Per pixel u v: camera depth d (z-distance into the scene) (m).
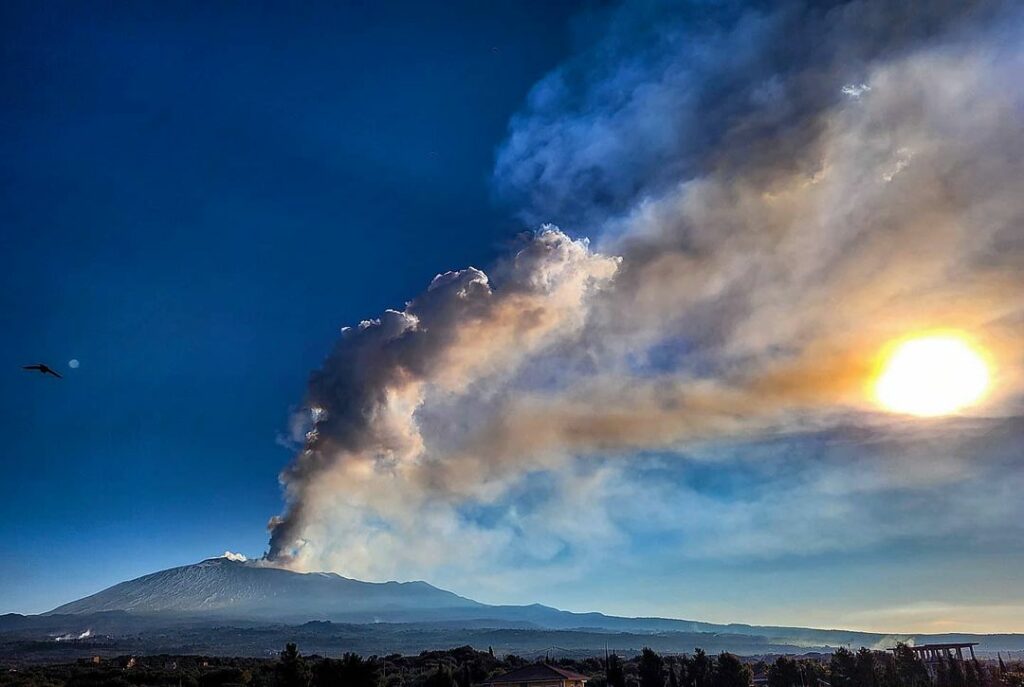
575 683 102.81
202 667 141.12
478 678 123.50
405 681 121.00
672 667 116.38
